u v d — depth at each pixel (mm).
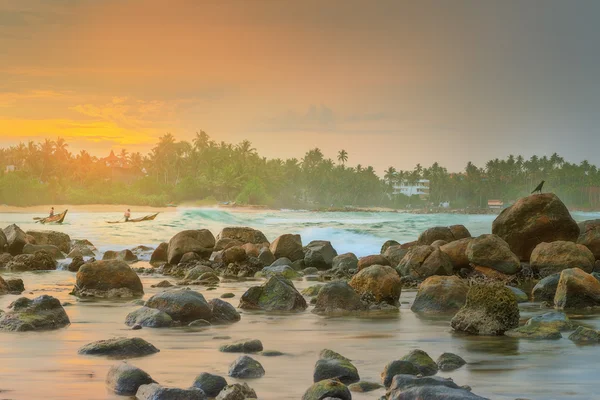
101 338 11773
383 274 16531
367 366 9789
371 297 16078
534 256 21969
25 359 10039
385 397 7668
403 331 12742
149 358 10234
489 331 12352
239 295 18188
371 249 33938
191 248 27219
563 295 15875
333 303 15367
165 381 8781
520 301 17109
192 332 12539
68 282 21000
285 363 9969
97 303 16188
